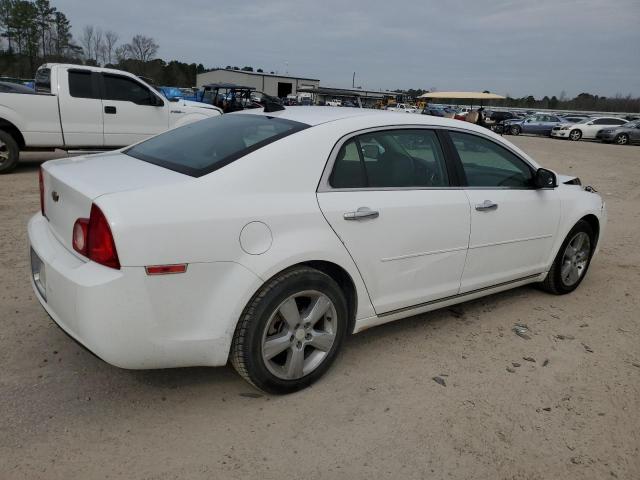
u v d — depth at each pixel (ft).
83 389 9.78
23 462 7.90
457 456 8.63
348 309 10.82
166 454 8.29
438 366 11.41
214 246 8.52
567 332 13.53
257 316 9.06
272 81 224.94
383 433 9.07
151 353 8.41
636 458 8.86
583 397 10.57
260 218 8.98
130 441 8.52
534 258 14.43
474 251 12.53
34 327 11.85
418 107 134.51
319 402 9.85
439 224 11.55
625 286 17.35
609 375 11.50
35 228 10.18
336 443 8.76
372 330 12.91
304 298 9.94
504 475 8.29
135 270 7.97
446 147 12.21
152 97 34.63
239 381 10.38
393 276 11.03
